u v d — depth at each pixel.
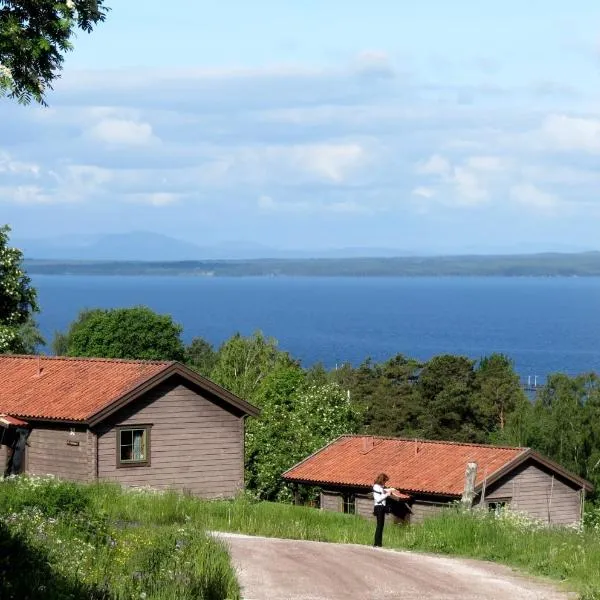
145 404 47.12
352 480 51.88
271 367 95.50
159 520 30.91
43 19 20.00
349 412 68.75
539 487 51.69
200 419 48.78
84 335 87.69
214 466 49.12
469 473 34.53
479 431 98.44
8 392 49.19
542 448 67.19
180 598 17.09
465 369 102.12
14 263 66.31
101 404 45.53
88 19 20.30
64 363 51.53
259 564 22.95
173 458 47.91
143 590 17.14
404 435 97.94
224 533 29.97
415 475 50.59
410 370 107.94
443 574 22.55
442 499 48.75
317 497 59.56
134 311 88.25
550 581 22.08
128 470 46.56
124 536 22.52
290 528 32.16
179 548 21.17
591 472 64.38
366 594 20.03
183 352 89.81
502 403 99.81
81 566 18.20
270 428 64.81
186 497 36.81
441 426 100.12
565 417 66.25
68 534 21.73
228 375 93.81
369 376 113.00
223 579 19.38
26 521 21.77
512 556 25.27
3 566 16.52
